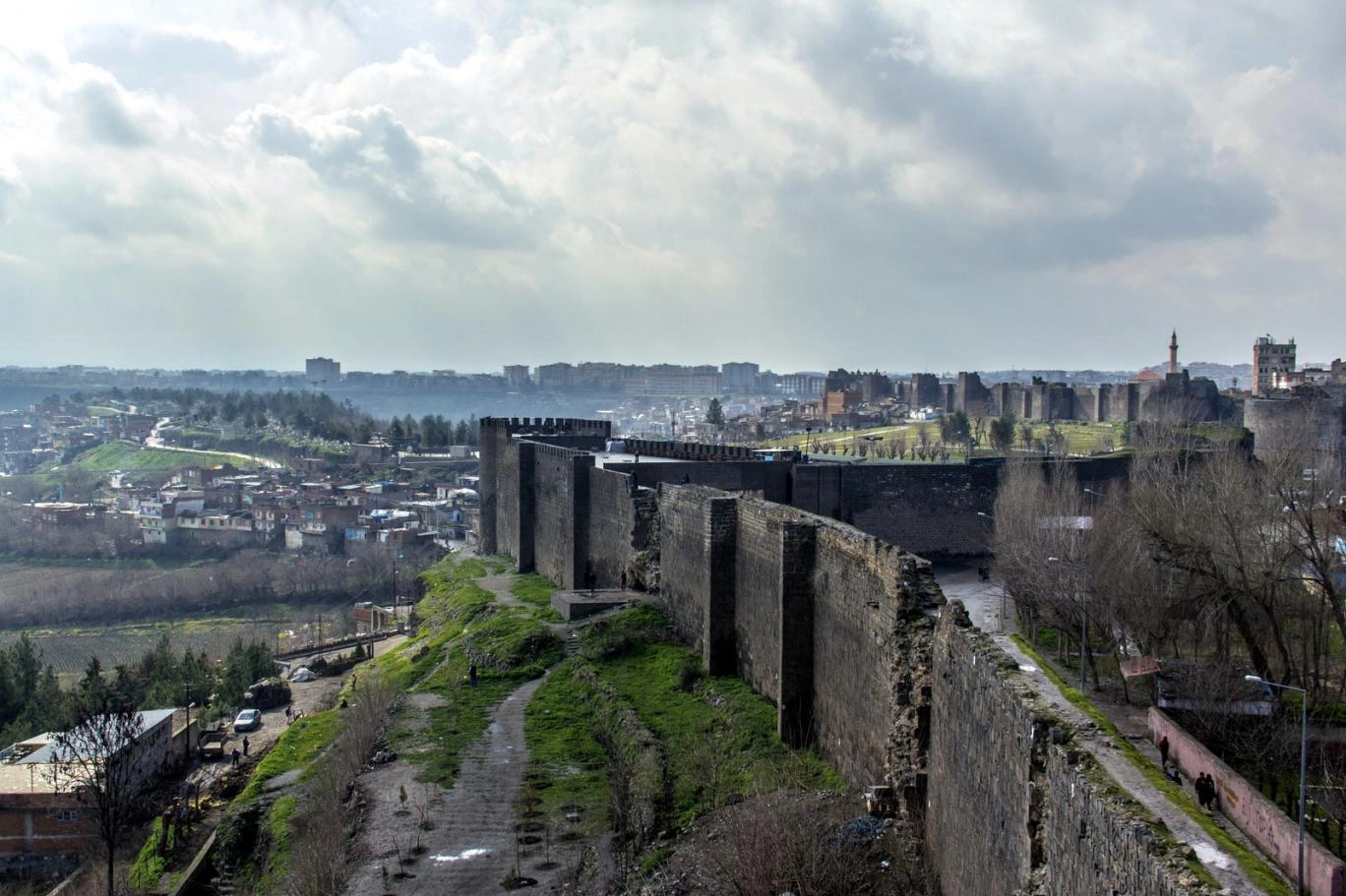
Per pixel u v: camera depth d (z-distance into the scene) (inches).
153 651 4306.1
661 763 1557.6
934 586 1256.2
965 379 7800.2
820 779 1412.4
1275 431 3791.8
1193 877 545.6
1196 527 1889.8
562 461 2992.1
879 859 1095.6
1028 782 777.6
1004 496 2701.8
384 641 4008.4
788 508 1743.4
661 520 2349.9
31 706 3184.1
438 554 6250.0
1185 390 5654.5
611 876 1261.1
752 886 1083.3
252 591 5964.6
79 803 2160.4
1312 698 1557.6
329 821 1472.7
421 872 1306.6
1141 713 1569.9
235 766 2463.1
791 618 1567.4
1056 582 1939.0
